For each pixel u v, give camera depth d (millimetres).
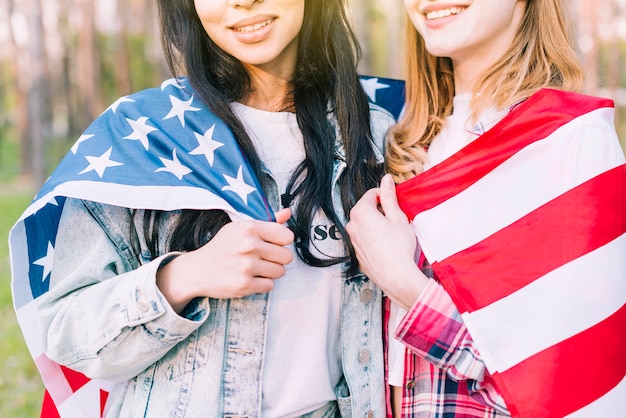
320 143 1650
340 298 1627
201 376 1512
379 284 1527
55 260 1530
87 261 1505
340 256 1625
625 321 1378
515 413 1360
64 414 1595
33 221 1525
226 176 1530
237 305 1536
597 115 1477
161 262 1447
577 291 1361
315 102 1691
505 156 1513
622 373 1358
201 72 1626
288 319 1566
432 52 1620
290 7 1543
